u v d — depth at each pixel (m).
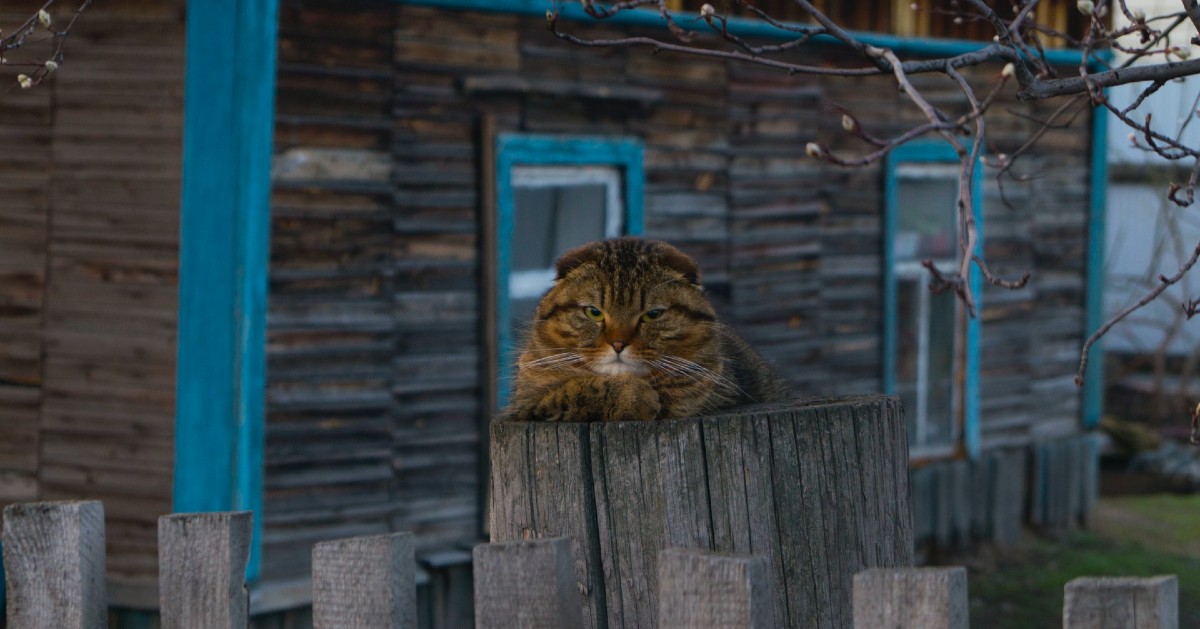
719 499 3.27
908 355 12.03
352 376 8.48
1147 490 15.25
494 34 9.02
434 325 8.82
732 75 10.34
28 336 8.14
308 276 8.26
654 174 9.92
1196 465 15.66
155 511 7.92
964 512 12.20
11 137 8.09
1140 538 13.14
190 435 7.82
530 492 3.35
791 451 3.34
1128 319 18.64
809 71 3.51
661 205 9.98
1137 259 20.06
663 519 3.26
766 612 2.51
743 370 5.05
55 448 8.10
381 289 8.57
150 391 7.92
